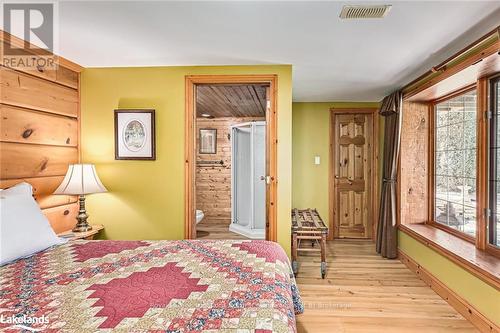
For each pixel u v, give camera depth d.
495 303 2.06
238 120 6.07
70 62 2.78
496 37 2.03
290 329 1.04
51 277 1.39
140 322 1.01
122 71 2.96
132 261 1.61
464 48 2.28
